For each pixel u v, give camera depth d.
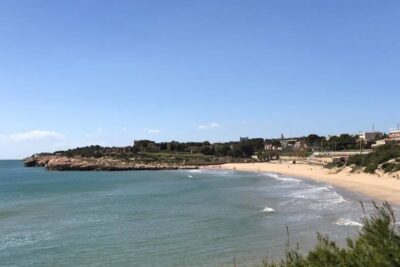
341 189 67.19
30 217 45.50
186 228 35.50
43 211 50.56
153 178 123.88
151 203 56.28
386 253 8.42
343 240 27.94
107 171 179.00
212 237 31.38
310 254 9.50
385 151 93.75
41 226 39.03
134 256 26.52
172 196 66.06
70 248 29.23
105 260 25.78
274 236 30.83
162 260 25.36
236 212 44.38
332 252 9.21
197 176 130.62
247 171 155.62
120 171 178.12
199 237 31.53
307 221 36.66
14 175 156.25
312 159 178.50
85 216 45.03
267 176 120.56
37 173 169.38
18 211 51.09
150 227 36.59
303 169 138.50
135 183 103.50
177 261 25.02
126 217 43.22
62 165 188.88
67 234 34.44
